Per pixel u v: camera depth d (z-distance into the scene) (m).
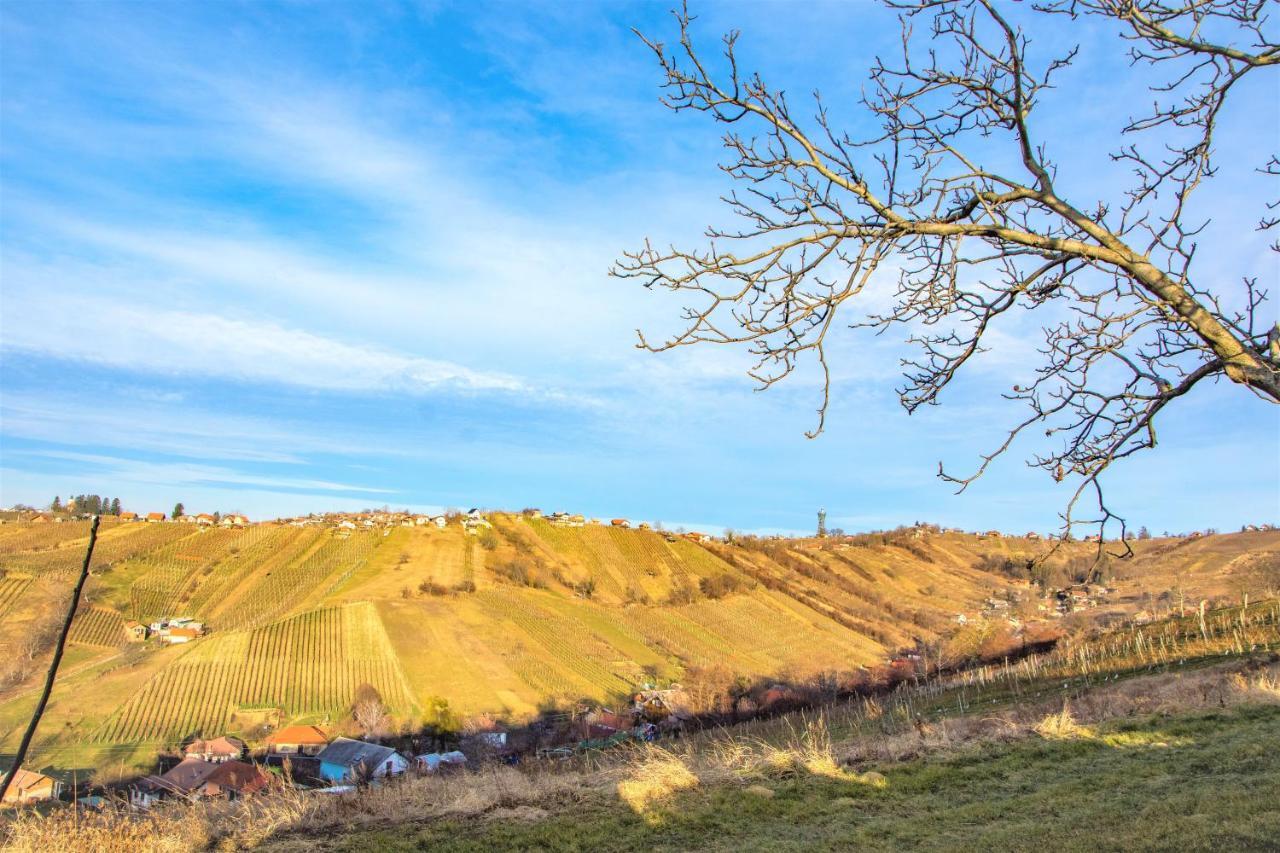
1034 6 4.46
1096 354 4.27
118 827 8.77
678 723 52.69
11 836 8.22
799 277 4.09
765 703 62.91
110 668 68.88
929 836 9.52
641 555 138.75
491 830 9.91
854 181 4.17
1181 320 4.03
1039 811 10.33
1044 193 4.21
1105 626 75.62
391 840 9.43
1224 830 7.85
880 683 70.25
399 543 131.38
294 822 10.02
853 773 12.73
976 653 76.56
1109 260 4.09
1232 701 17.11
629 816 10.53
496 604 104.38
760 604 115.62
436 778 11.96
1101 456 4.26
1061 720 15.91
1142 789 10.96
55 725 51.69
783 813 10.85
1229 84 4.53
